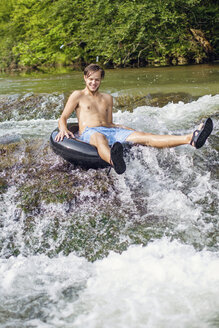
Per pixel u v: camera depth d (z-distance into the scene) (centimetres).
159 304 230
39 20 1549
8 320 224
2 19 1888
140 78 859
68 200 332
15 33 1712
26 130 509
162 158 375
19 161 400
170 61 1248
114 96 639
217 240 283
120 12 1181
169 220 307
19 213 323
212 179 355
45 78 972
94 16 1262
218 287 240
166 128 462
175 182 355
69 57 1488
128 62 1274
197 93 633
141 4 1151
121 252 281
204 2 1266
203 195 334
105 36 1230
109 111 399
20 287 254
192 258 268
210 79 768
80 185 351
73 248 290
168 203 327
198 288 241
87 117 381
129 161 370
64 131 375
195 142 319
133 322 218
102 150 342
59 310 231
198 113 512
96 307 232
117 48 1216
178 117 505
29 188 350
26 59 1523
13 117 587
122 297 239
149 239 288
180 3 1184
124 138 362
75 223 310
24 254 289
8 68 1650
